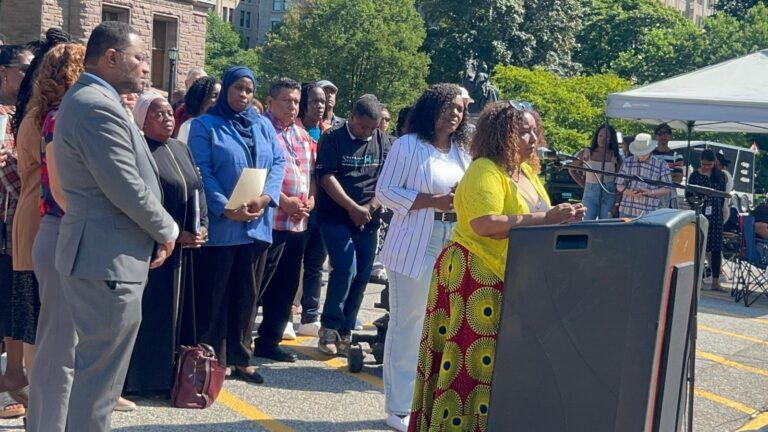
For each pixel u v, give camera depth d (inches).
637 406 136.5
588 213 421.7
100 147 146.5
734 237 509.0
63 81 174.7
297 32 2242.9
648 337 135.6
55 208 166.4
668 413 144.0
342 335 267.0
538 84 1231.5
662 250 135.0
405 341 201.9
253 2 4756.4
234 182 220.1
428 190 196.4
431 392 172.9
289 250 250.5
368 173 257.4
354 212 252.5
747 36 1962.4
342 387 233.5
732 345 319.6
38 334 168.4
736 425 226.5
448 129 198.1
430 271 198.4
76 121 147.7
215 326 220.7
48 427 166.1
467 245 166.9
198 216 205.2
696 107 395.2
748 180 872.3
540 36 2037.4
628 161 409.7
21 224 179.8
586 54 2395.4
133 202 148.4
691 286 148.2
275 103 254.1
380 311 337.7
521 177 175.5
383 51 2070.6
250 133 226.2
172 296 208.1
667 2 4611.2
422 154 197.2
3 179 192.4
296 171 251.9
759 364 293.1
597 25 2399.1
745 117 386.0
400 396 202.2
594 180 418.9
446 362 166.7
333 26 2135.8
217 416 203.6
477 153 169.6
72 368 168.2
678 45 2022.6
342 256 256.5
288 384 232.8
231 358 230.5
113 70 153.3
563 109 1212.5
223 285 220.1
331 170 253.0
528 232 146.0
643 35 2342.5
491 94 399.2
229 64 3769.7
